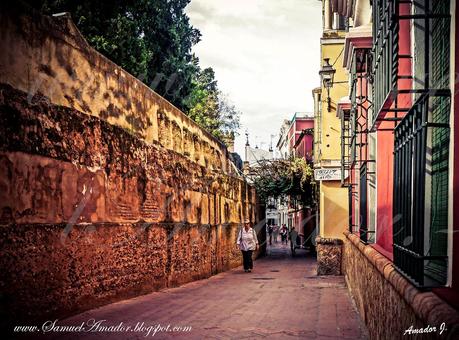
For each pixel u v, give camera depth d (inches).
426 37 139.4
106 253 345.4
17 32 252.1
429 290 122.0
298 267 883.4
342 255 719.1
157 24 763.4
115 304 351.3
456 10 126.0
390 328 169.3
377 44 236.4
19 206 248.1
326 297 437.1
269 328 283.3
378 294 208.5
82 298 309.6
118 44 639.8
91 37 606.2
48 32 280.5
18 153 249.3
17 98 250.1
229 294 442.3
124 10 684.1
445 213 132.6
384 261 191.9
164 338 249.3
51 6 578.6
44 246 268.1
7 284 235.3
